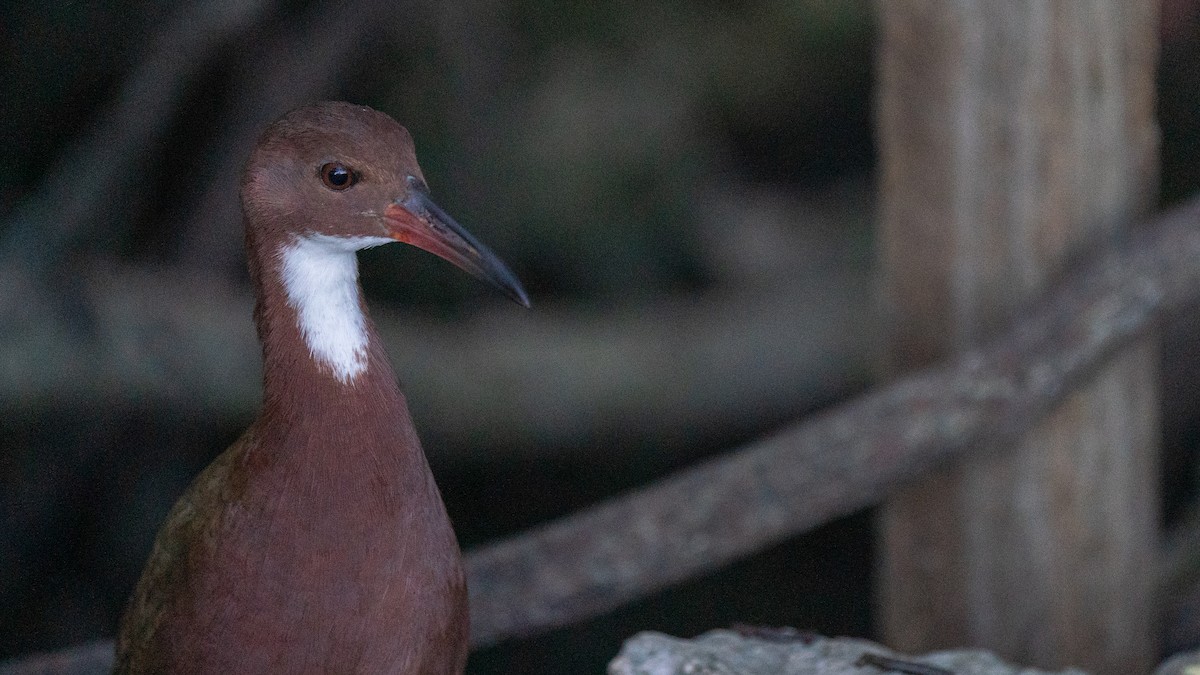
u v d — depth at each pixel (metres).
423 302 12.20
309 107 5.48
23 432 11.50
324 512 5.15
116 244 11.51
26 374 10.47
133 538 11.82
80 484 11.67
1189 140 13.23
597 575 7.54
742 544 7.54
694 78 12.09
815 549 13.19
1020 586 7.77
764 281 12.83
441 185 11.62
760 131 13.91
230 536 5.18
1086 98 7.41
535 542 7.59
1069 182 7.46
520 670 12.41
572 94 11.65
